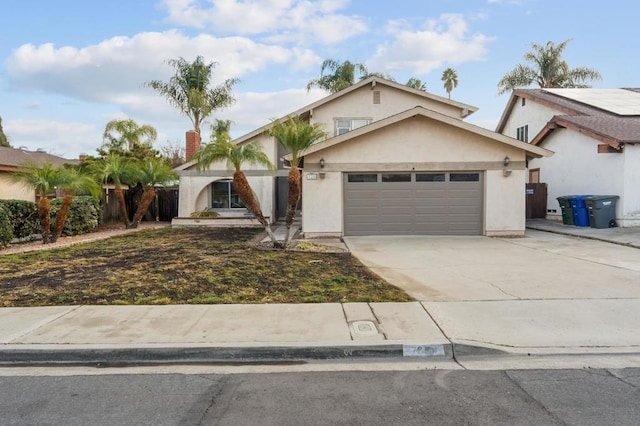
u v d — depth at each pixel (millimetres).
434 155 14812
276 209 21719
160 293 7125
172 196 22625
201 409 3713
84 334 5285
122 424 3475
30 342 5027
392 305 6430
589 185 17531
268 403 3807
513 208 14727
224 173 20438
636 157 15523
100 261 9945
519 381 4195
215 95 29312
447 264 9695
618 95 23719
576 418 3496
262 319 5824
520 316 5891
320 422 3475
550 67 32844
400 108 21547
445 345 4895
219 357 4848
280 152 21328
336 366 4645
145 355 4828
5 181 18453
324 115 21547
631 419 3473
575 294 6949
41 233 14211
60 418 3576
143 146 26281
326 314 6023
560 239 13859
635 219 15586
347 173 14992
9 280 8047
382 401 3822
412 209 15031
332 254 10961
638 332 5312
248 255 10531
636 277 8070
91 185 14414
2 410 3719
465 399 3842
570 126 17984
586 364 4570
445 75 48344
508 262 9820
